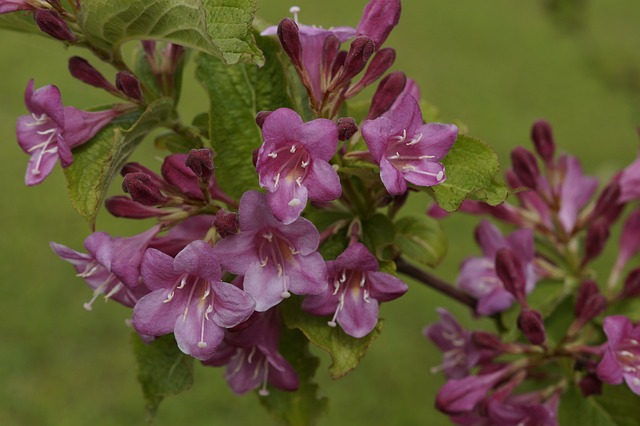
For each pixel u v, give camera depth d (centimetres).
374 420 107
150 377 41
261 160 36
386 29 40
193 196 39
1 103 160
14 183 142
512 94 191
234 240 37
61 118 38
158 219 39
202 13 36
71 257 39
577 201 49
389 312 121
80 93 149
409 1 251
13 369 110
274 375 40
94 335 116
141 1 37
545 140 48
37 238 130
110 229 131
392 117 37
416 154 37
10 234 131
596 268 128
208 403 108
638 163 50
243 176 41
